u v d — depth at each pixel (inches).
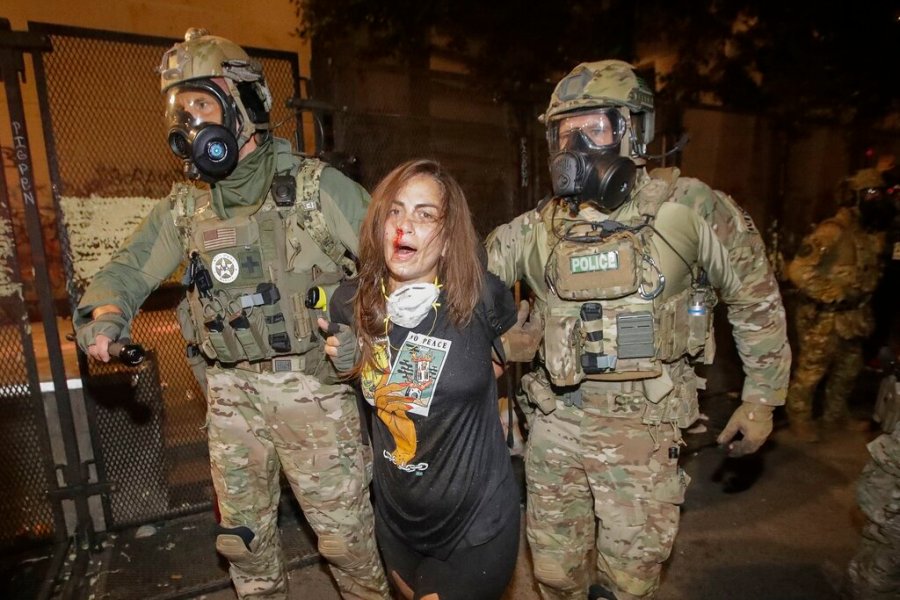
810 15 220.7
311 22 200.8
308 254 79.2
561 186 70.4
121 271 82.3
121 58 113.7
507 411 115.1
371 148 134.1
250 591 88.7
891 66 230.4
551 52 209.6
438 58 205.3
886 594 87.4
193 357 88.7
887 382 90.9
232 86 75.9
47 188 226.2
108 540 122.3
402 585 70.3
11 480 115.0
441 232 60.6
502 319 65.7
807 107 234.4
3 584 107.7
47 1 210.1
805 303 164.7
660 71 236.2
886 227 161.3
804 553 114.5
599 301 73.9
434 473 61.6
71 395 121.0
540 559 82.3
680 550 116.0
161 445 126.9
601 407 76.1
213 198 79.7
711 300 78.1
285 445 82.3
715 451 157.9
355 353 68.5
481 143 143.0
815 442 162.9
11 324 111.8
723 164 187.2
